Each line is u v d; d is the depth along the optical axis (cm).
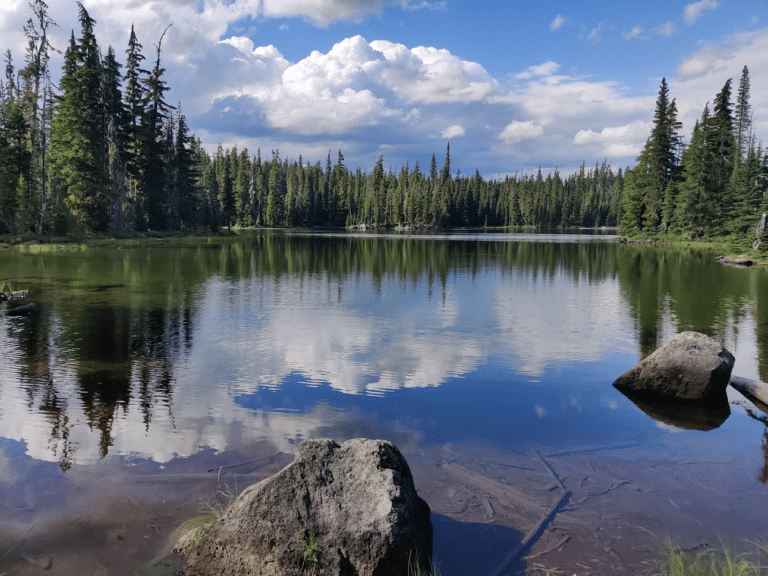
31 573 387
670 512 488
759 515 485
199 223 7288
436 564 407
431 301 1772
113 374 904
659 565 409
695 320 1464
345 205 13762
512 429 689
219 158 12369
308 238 6950
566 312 1581
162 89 6159
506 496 511
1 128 4250
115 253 3584
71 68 5156
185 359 1009
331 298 1811
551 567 404
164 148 6238
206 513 464
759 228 3997
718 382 803
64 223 4422
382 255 3938
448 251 4484
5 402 754
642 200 6875
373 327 1339
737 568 400
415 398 807
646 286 2214
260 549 391
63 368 933
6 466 553
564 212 14712
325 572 377
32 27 4122
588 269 2942
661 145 6631
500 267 3038
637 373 843
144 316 1434
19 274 2325
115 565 399
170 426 673
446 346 1147
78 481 522
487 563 409
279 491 409
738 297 1909
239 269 2750
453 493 514
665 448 638
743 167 5566
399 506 397
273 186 12850
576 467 580
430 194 12662
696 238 5822
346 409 752
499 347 1142
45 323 1320
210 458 579
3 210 4144
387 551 378
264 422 694
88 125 5141
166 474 538
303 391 830
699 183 5759
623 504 500
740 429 708
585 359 1052
